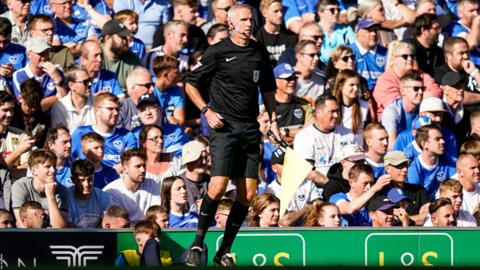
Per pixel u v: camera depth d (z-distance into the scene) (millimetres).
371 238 33875
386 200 38406
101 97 40875
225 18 49750
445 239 34281
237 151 29688
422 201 40625
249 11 29297
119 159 40812
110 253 32875
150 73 46000
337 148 42625
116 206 36688
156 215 36562
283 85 43969
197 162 39031
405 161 40500
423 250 34125
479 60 52281
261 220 36625
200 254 29750
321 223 37188
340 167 40312
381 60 49031
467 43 48875
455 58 48781
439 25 50062
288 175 30641
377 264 33969
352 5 54469
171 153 42188
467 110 48031
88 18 48406
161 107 43188
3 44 43438
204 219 29781
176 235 33219
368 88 46844
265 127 42406
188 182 39125
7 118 39594
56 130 39000
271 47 48562
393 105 45625
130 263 32688
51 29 44375
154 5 50156
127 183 38562
